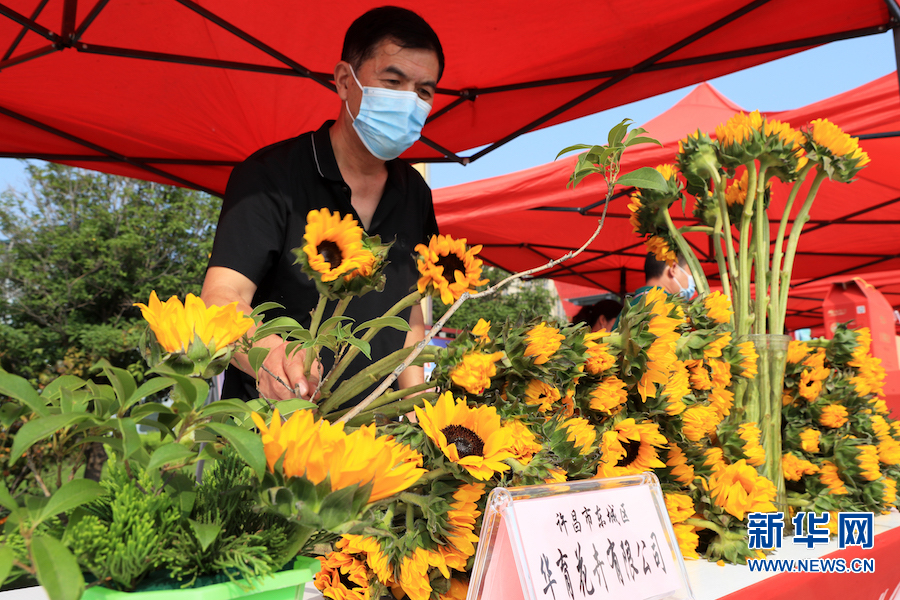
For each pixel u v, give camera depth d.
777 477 1.05
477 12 2.25
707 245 5.52
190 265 13.23
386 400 0.65
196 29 2.38
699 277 1.28
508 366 0.63
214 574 0.35
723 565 0.82
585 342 0.74
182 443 0.38
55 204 12.66
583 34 2.36
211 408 0.36
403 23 1.24
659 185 0.62
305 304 1.29
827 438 1.19
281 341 0.73
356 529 0.32
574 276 7.41
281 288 1.29
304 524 0.32
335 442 0.33
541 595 0.50
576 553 0.55
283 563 0.36
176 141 3.24
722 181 1.19
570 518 0.56
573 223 5.46
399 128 1.26
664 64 2.48
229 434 0.33
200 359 0.36
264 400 0.49
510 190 4.29
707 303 1.01
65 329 11.30
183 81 2.70
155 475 0.36
